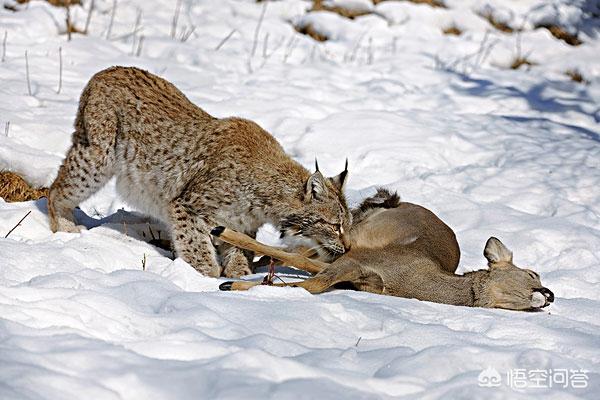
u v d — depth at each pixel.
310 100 19.36
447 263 11.33
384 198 12.24
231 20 24.27
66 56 19.86
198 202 11.50
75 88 18.16
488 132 18.84
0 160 14.25
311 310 8.83
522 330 8.88
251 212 11.61
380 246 11.36
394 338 8.43
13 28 20.62
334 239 11.27
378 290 10.62
